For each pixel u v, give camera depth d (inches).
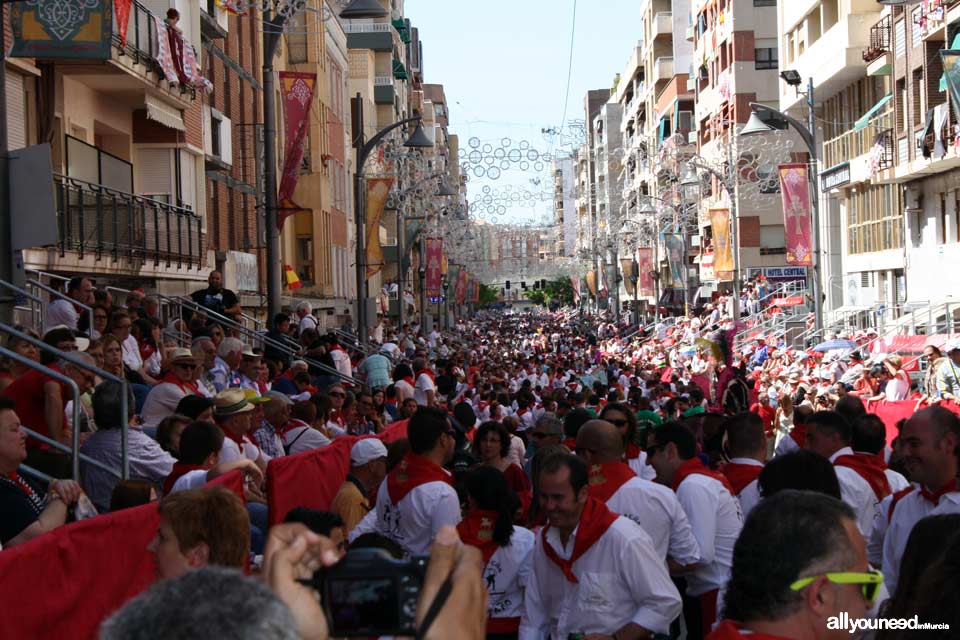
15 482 269.7
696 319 2180.1
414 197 2493.8
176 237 980.6
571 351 2333.9
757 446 322.0
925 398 771.4
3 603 187.3
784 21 2009.1
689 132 3122.5
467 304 5295.3
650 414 536.1
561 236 4416.8
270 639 84.2
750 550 135.6
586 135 1413.6
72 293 629.9
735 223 1855.3
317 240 1951.3
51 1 627.8
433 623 107.7
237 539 168.6
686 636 329.4
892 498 265.6
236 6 821.2
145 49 903.7
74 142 836.0
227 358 586.9
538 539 250.1
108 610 215.0
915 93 1395.2
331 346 925.8
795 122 1365.7
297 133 967.6
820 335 1407.5
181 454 299.3
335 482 367.6
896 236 1587.1
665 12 3627.0
